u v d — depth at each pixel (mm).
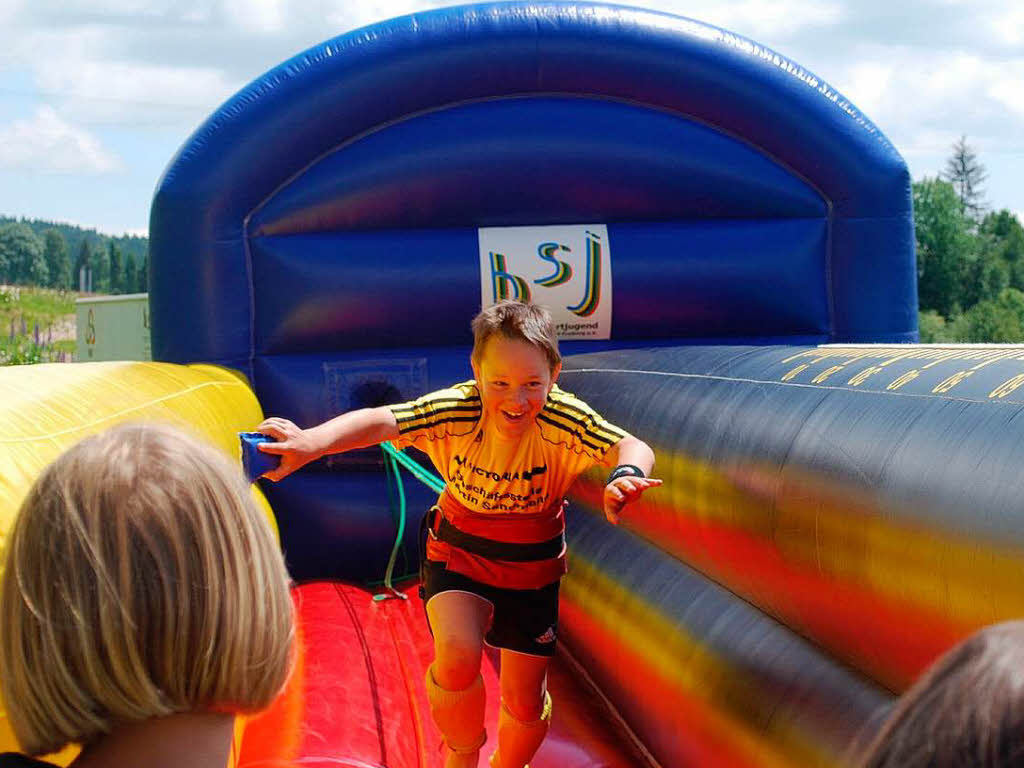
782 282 5598
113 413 2729
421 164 5414
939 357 2582
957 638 1948
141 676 1091
